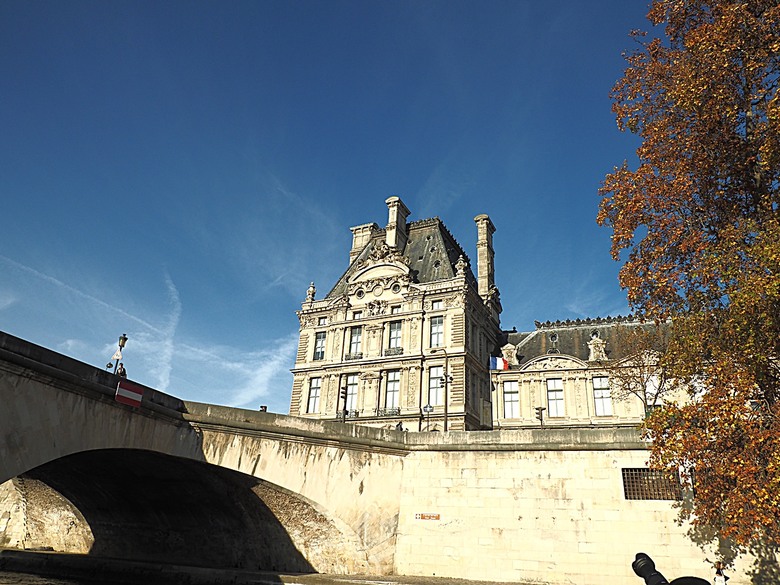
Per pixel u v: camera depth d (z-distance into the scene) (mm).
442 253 61594
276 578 26047
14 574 32969
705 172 19422
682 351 19047
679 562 23172
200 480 25531
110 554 36094
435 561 26031
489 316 62281
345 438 26422
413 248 65125
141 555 34688
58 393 17781
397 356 54688
